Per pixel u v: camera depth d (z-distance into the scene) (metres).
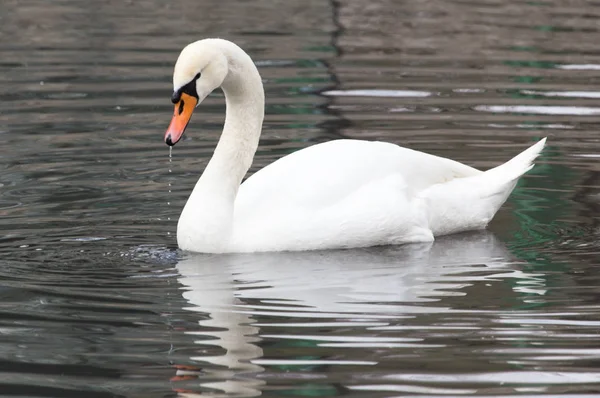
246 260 12.13
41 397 8.58
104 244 12.53
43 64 20.42
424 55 21.23
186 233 12.43
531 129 16.92
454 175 13.49
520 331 9.88
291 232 12.47
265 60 20.69
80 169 15.19
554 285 11.20
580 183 14.88
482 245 12.77
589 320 10.16
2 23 23.70
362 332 9.87
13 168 15.12
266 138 16.48
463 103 18.23
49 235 12.75
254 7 25.50
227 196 12.66
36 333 9.82
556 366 9.11
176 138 12.03
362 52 21.39
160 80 19.52
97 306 10.52
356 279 11.46
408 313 10.38
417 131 16.81
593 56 20.91
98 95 18.61
